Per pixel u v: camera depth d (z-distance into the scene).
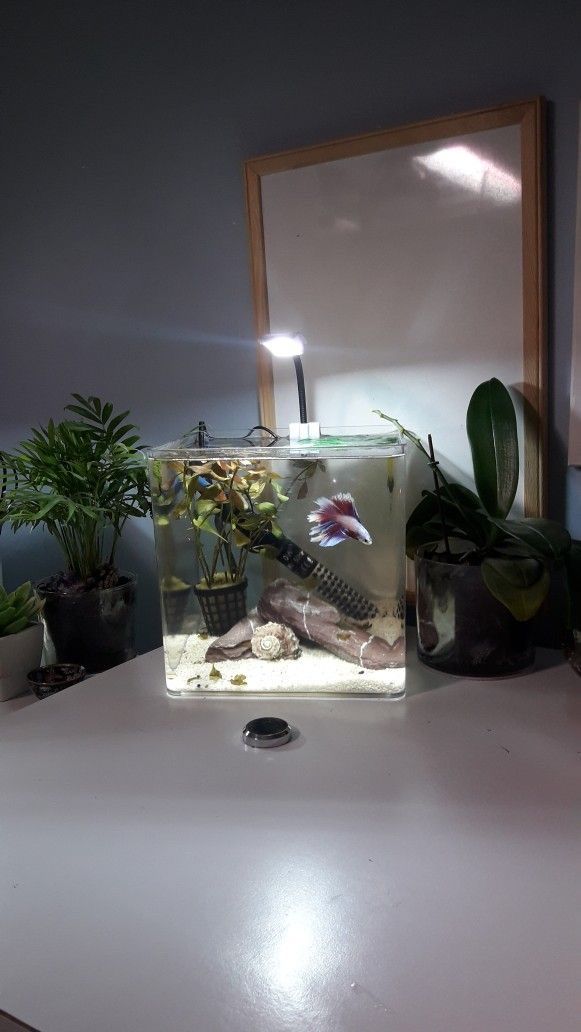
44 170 1.50
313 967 0.55
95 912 0.62
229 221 1.32
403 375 1.19
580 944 0.56
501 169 1.07
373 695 1.00
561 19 1.02
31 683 1.20
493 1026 0.50
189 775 0.82
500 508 1.06
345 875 0.65
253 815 0.74
